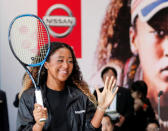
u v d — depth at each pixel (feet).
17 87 19.48
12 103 19.38
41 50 7.93
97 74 20.08
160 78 20.54
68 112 7.55
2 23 19.39
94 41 20.16
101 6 20.26
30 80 7.97
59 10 19.80
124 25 20.39
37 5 19.65
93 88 19.80
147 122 18.72
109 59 20.22
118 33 20.33
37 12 19.66
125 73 20.30
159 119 19.69
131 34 20.42
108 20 20.31
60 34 19.75
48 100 7.57
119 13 20.38
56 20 19.72
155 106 20.49
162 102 20.63
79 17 20.03
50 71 7.55
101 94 7.63
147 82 20.52
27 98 7.43
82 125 7.59
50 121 7.34
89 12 20.15
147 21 20.53
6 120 13.53
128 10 20.43
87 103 7.83
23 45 8.18
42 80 8.05
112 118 17.84
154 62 20.57
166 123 20.56
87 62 20.07
